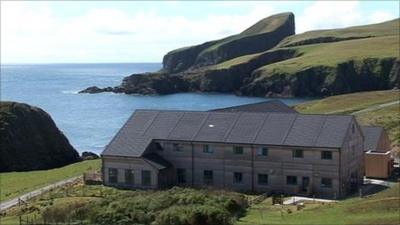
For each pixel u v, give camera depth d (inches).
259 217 1946.4
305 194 2516.0
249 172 2630.4
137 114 2997.0
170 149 2770.7
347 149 2549.2
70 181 2913.4
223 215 1748.3
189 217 1697.8
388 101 5147.6
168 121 2888.8
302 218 1882.4
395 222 1684.3
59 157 4141.2
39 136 4124.0
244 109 3299.7
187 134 2763.3
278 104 3563.0
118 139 2824.8
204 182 2714.1
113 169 2748.5
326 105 5393.7
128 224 1744.6
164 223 1702.8
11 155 3836.1
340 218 1827.0
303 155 2529.5
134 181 2701.8
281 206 2233.0
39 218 1897.1
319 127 2596.0
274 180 2586.1
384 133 3102.9
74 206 2026.3
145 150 2719.0
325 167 2490.2
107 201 2025.1
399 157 3218.5
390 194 2194.9
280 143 2561.5
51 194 2586.1
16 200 2532.0
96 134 5757.9
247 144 2613.2
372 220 1738.4
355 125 2669.8
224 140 2664.9
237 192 2522.1
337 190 2465.6
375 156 2819.9
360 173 2746.1
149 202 1945.1
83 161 3880.4
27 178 3134.8
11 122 4013.3
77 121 6771.7
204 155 2704.2
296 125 2650.1
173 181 2755.9
